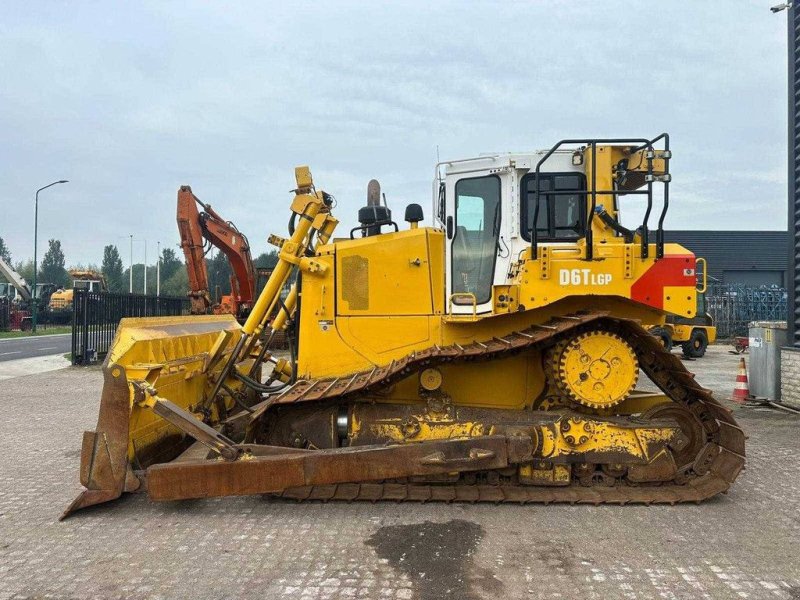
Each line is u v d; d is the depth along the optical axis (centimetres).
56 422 827
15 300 3806
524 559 377
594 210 491
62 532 419
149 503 475
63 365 1614
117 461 450
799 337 923
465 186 536
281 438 511
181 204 1552
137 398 450
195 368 570
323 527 427
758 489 520
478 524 434
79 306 1605
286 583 344
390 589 338
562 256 486
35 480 549
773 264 3394
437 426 502
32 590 336
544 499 470
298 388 506
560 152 522
